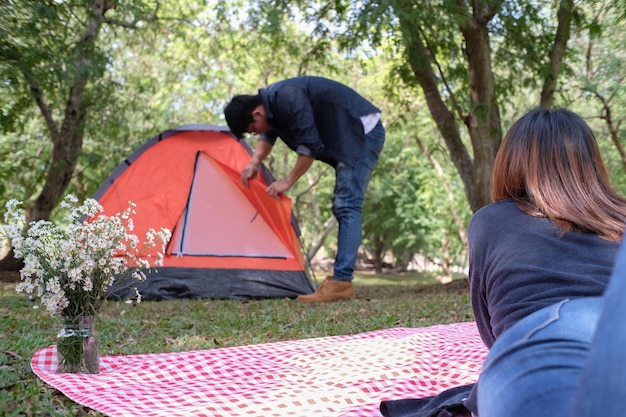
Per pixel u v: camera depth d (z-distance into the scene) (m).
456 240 31.14
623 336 1.09
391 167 24.28
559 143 2.11
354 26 9.34
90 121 13.12
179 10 15.56
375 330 5.20
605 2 9.91
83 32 11.34
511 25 10.17
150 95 19.17
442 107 10.98
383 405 2.55
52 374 3.33
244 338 4.93
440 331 4.64
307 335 5.00
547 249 1.95
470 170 10.97
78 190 18.09
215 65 20.05
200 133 8.98
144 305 7.16
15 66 8.62
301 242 8.98
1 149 15.85
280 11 10.23
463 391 2.48
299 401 2.91
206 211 8.48
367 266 40.88
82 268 3.34
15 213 3.37
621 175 14.60
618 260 1.19
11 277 11.70
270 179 8.84
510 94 11.67
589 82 11.62
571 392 1.49
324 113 7.25
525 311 1.86
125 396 2.96
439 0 8.97
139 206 8.41
